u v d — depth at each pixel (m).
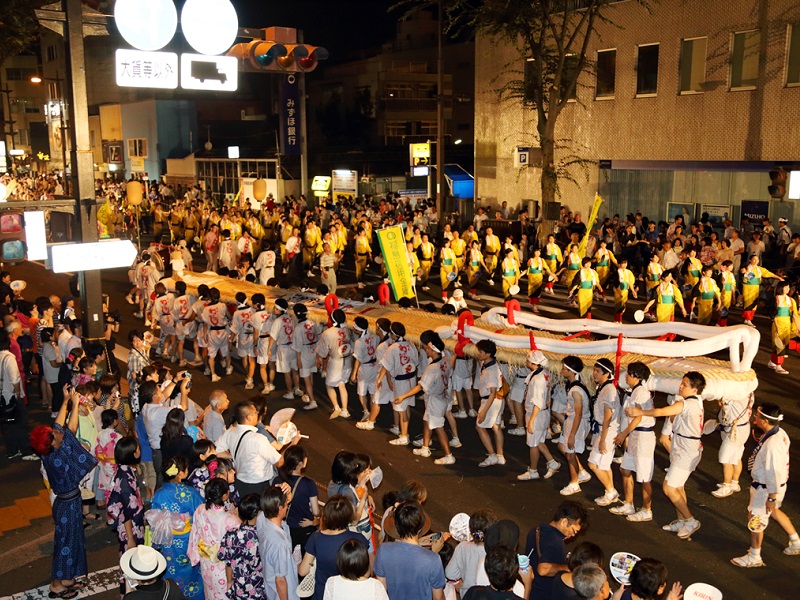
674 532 9.41
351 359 13.76
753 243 21.12
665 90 26.78
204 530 6.59
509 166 32.78
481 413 11.20
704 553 8.89
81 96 10.29
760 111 24.17
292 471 7.52
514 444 12.35
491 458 11.52
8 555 9.14
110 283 26.08
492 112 33.22
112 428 9.27
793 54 23.33
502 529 5.87
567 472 11.28
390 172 47.06
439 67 29.92
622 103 28.20
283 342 14.39
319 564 6.21
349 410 14.12
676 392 10.40
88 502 10.01
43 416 13.64
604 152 29.11
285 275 26.83
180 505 7.12
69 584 8.22
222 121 59.34
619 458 11.00
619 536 9.30
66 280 26.97
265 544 6.36
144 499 9.74
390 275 15.91
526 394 10.79
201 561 6.65
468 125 61.97
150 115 55.94
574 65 29.09
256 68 14.21
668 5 26.28
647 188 28.22
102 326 11.27
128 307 22.38
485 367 11.14
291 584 6.41
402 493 6.76
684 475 9.08
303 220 30.41
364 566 5.53
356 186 37.94
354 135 62.47
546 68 27.80
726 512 9.90
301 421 13.52
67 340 12.91
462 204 37.53
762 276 18.14
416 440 12.51
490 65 32.94
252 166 43.75
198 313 15.80
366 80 60.78
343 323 13.50
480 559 6.18
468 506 10.21
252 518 6.45
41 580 8.63
